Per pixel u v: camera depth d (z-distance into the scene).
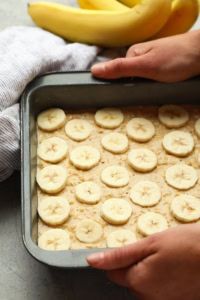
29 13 0.71
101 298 0.55
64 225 0.55
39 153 0.59
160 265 0.48
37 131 0.62
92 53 0.67
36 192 0.57
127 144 0.61
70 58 0.65
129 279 0.49
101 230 0.54
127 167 0.60
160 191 0.58
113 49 0.69
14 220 0.59
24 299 0.55
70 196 0.57
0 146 0.58
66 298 0.55
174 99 0.64
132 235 0.54
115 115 0.63
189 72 0.62
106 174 0.58
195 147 0.61
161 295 0.50
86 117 0.63
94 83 0.61
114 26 0.65
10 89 0.59
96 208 0.56
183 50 0.62
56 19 0.68
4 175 0.60
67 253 0.49
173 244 0.48
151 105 0.64
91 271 0.56
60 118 0.62
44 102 0.62
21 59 0.60
